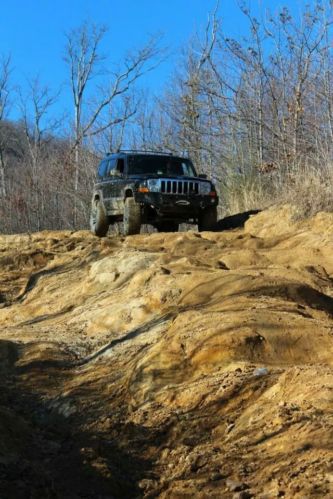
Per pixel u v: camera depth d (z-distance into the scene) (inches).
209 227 569.3
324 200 474.0
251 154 788.6
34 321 369.4
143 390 198.7
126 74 1301.7
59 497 137.4
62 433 189.5
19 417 194.1
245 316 214.5
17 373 255.1
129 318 299.0
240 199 740.0
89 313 328.8
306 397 157.9
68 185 1193.4
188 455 151.5
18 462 153.0
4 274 537.6
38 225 1184.8
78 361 263.7
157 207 548.7
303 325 208.5
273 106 783.7
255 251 387.9
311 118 704.4
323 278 316.5
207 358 201.9
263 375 180.9
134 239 516.1
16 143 1835.6
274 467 132.6
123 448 168.4
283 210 500.4
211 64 872.9
